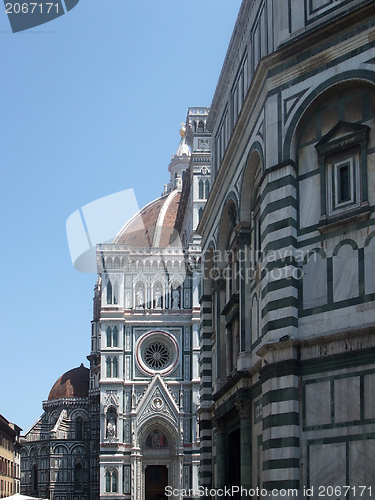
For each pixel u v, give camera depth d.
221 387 41.34
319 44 27.66
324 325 25.91
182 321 113.31
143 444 109.25
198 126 109.12
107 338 111.94
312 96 27.55
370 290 24.92
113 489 106.81
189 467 108.00
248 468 32.81
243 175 34.81
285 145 28.09
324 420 25.06
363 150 25.92
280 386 26.06
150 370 111.69
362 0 26.80
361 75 26.05
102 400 109.62
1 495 114.44
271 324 27.05
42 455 162.50
